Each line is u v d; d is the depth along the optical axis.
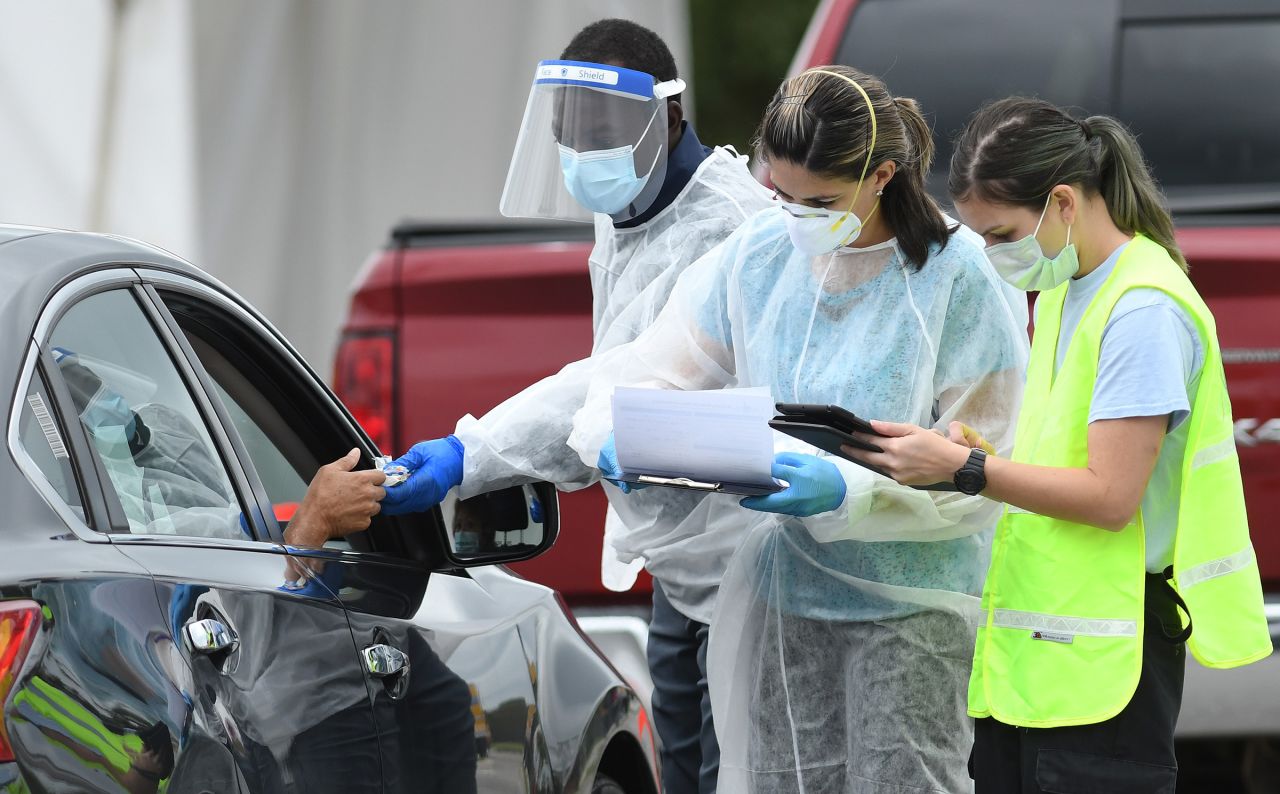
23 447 7.89
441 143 26.80
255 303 26.31
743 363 11.79
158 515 8.86
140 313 9.51
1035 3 19.06
